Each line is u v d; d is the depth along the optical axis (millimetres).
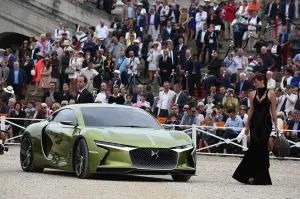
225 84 41281
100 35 48438
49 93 43406
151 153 22672
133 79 44906
